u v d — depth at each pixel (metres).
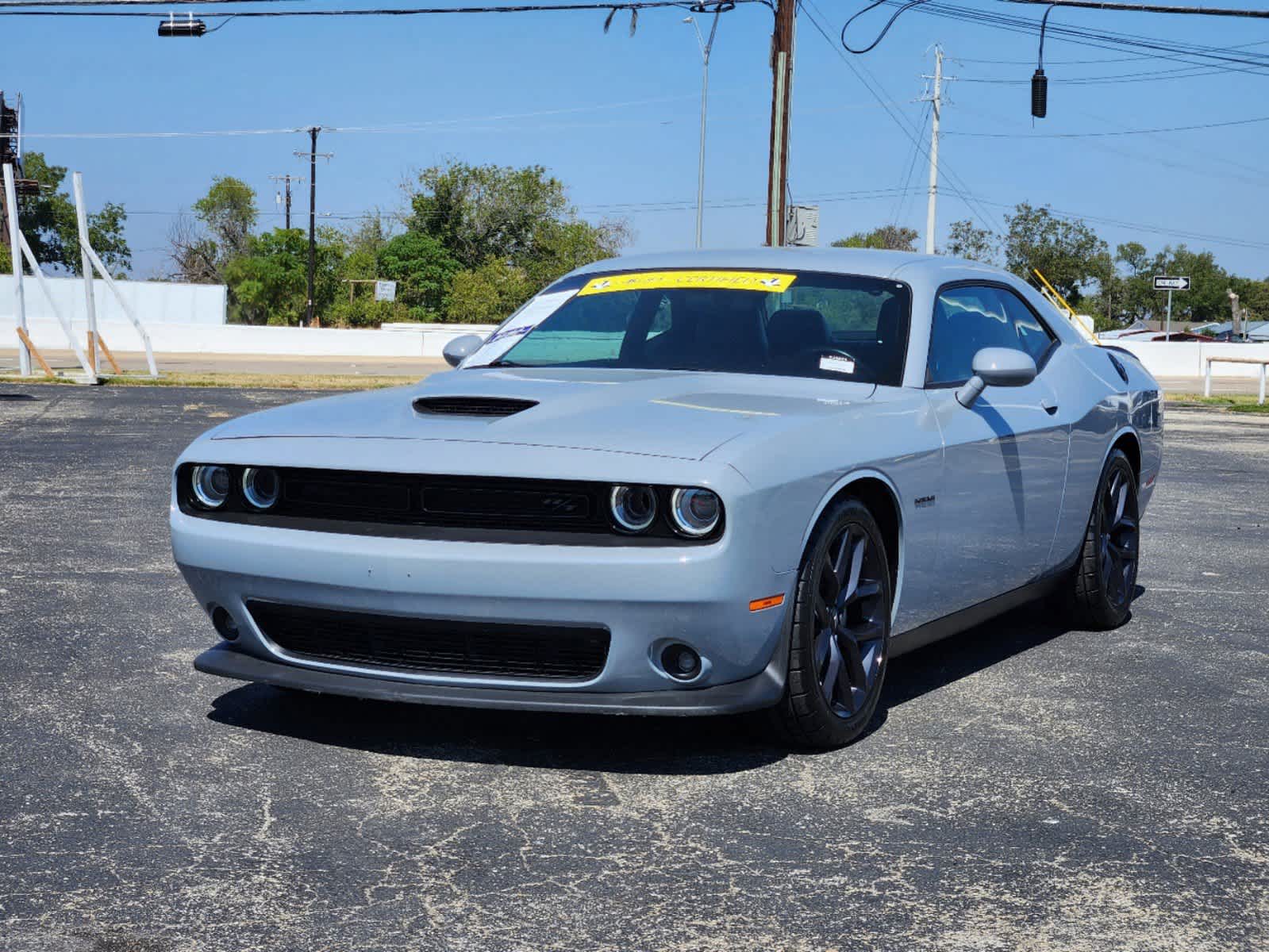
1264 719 4.24
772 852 3.06
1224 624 5.69
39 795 3.35
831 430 3.72
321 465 3.54
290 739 3.84
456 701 3.47
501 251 88.62
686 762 3.69
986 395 4.58
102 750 3.71
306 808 3.30
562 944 2.57
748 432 3.52
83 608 5.56
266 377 24.17
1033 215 84.75
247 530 3.63
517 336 4.79
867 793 3.47
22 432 12.86
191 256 94.44
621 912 2.73
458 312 82.31
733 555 3.30
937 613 4.38
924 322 4.45
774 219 22.59
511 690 3.50
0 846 3.02
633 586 3.29
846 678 3.84
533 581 3.32
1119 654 5.11
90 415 14.77
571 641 3.43
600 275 5.02
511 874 2.91
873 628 3.94
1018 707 4.33
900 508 3.98
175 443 12.15
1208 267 158.25
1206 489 10.65
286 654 3.75
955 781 3.58
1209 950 2.59
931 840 3.15
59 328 40.53
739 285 4.68
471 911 2.72
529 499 3.39
